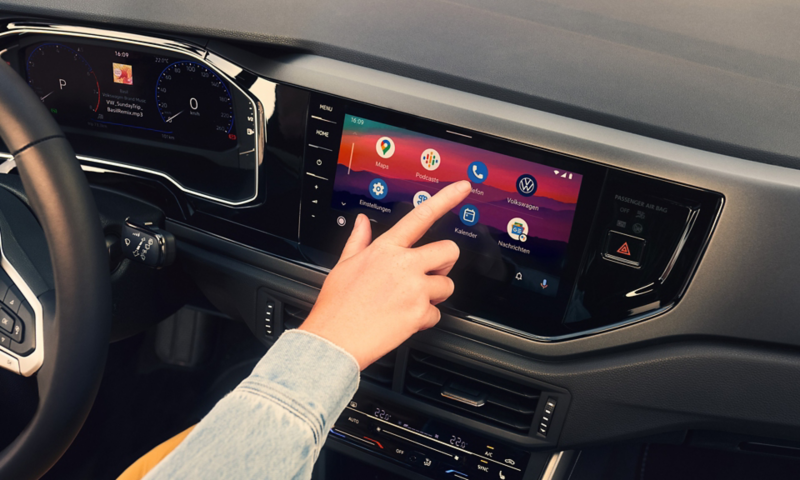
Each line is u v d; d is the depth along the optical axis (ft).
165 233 3.38
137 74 3.34
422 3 3.39
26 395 3.29
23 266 2.92
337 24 3.09
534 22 3.26
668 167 2.49
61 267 2.55
